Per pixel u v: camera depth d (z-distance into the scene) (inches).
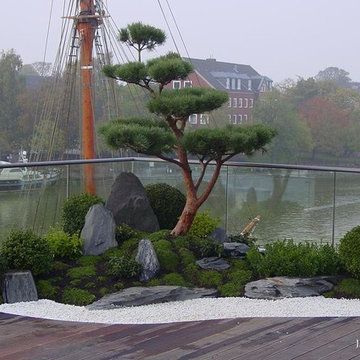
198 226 249.8
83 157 486.3
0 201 283.4
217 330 163.5
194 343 152.9
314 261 206.4
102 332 161.9
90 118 478.9
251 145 223.9
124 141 216.7
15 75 999.6
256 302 191.2
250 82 1229.1
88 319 173.6
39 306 184.7
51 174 287.9
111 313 179.0
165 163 297.3
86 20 484.1
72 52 507.5
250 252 218.4
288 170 263.0
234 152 227.8
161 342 153.7
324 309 183.3
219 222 278.1
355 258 202.5
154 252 210.4
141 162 302.8
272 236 263.1
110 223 229.8
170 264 214.8
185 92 237.1
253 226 270.5
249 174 274.4
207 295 197.8
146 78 241.1
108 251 223.9
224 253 224.7
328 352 145.6
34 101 961.5
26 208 286.5
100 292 195.9
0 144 951.6
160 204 262.7
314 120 998.4
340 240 223.6
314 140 984.3
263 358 141.8
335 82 1165.1
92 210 231.5
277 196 265.6
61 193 285.1
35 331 162.4
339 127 998.4
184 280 208.1
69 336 158.6
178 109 221.5
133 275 205.2
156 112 228.4
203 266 215.9
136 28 247.1
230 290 201.6
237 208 278.4
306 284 200.5
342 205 246.4
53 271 207.6
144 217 250.8
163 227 263.4
